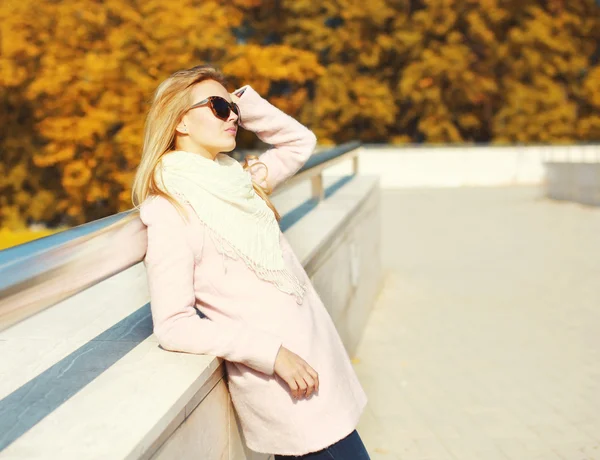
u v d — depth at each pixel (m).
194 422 1.70
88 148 21.17
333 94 25.73
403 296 6.59
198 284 1.81
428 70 25.39
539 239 9.85
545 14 25.83
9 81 20.48
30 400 1.55
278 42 27.78
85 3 20.67
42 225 25.11
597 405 3.92
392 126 27.98
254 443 1.90
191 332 1.72
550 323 5.59
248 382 1.83
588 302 6.23
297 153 2.37
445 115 26.12
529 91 26.09
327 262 3.73
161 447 1.51
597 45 27.50
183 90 1.82
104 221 1.70
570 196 14.27
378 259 6.57
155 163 1.79
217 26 21.62
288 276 1.89
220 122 1.85
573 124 26.75
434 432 3.60
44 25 20.55
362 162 20.28
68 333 2.01
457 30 26.11
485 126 27.73
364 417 3.80
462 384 4.28
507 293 6.64
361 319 5.29
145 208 1.77
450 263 8.26
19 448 1.34
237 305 1.81
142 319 2.12
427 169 20.17
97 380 1.65
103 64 19.56
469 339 5.21
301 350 1.82
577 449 3.39
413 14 25.86
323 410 1.81
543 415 3.80
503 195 16.59
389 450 3.39
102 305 2.30
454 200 15.84
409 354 4.86
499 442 3.47
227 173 1.81
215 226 1.76
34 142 24.06
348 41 25.72
